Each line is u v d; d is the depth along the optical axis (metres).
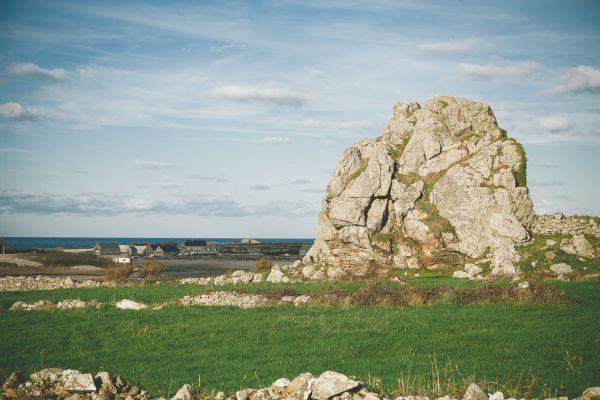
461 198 56.44
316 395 13.23
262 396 13.73
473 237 54.69
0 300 36.62
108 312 31.09
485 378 16.59
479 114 64.12
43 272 89.69
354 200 57.94
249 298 35.50
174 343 23.22
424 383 16.19
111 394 13.80
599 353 19.88
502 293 33.19
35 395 13.41
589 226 53.53
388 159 60.00
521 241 52.78
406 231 57.69
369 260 56.44
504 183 56.12
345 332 24.69
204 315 29.73
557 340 22.11
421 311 30.02
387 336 23.66
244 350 21.81
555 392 15.27
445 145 61.78
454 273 49.97
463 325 25.67
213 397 14.52
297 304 33.88
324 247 59.22
